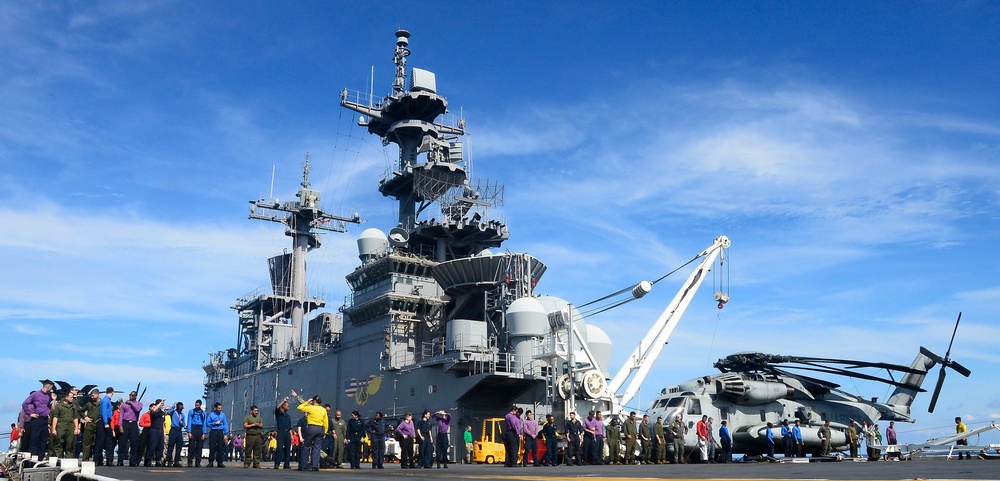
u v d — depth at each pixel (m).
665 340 49.06
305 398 59.91
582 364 45.75
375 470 28.09
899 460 39.06
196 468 28.75
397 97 56.09
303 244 72.62
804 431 42.66
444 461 32.62
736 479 17.00
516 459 32.16
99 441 29.17
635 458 37.84
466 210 55.34
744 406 44.62
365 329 53.88
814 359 47.59
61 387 28.94
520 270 48.12
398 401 49.28
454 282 49.94
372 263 53.38
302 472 24.75
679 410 42.47
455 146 56.47
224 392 77.44
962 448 39.78
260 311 70.81
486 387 45.56
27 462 17.72
